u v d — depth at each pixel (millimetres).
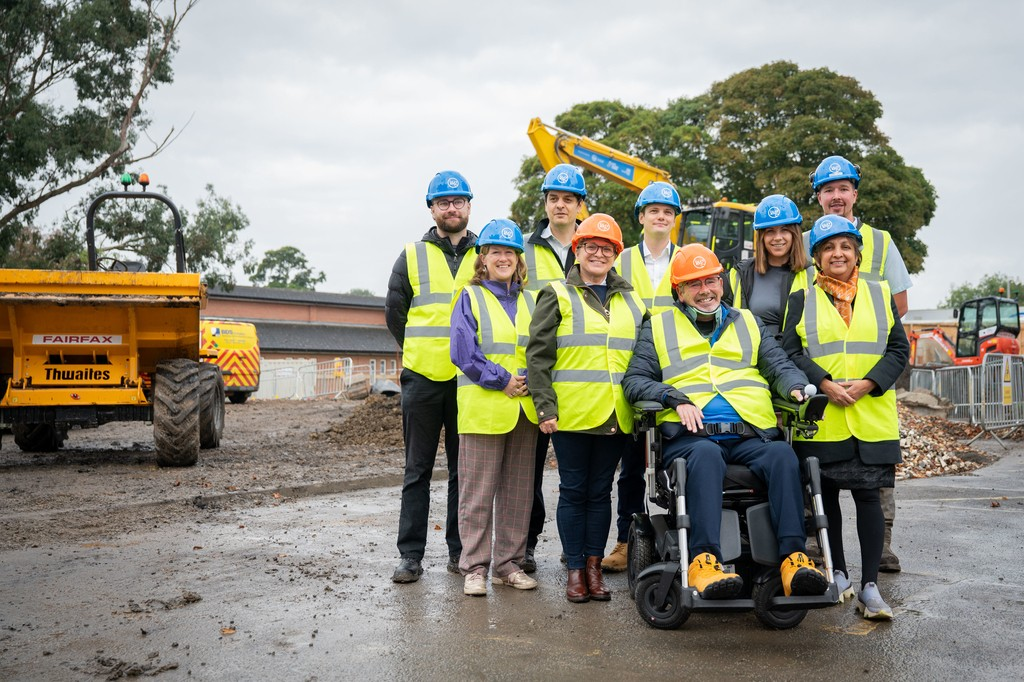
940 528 6586
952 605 4488
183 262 10289
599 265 4738
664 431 4344
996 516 7152
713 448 4102
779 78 36781
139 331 9562
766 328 4633
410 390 5125
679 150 36375
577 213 5461
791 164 35719
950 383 17391
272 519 6918
